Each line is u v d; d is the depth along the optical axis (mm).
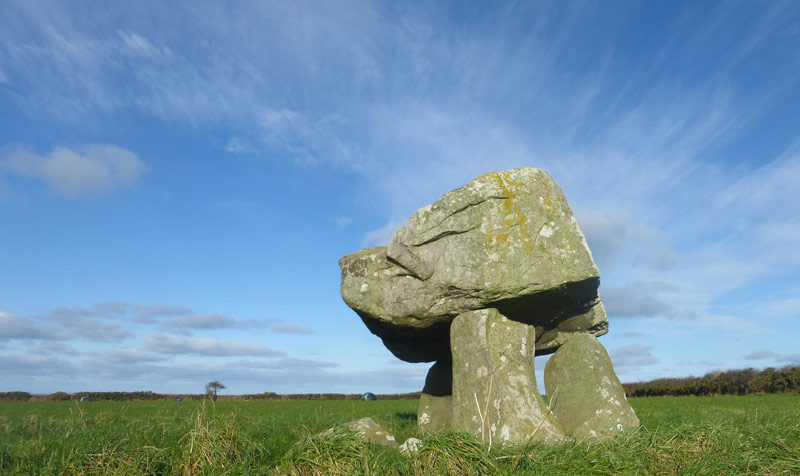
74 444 5918
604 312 8461
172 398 30078
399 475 4922
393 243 8062
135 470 5297
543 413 7145
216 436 5891
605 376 7582
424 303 7898
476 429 7188
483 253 7582
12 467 5379
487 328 7602
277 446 6570
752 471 5160
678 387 28188
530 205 7633
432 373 9938
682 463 5254
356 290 8391
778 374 25781
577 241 7504
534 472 4754
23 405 18047
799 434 6199
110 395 28594
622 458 5207
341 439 5293
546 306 7988
